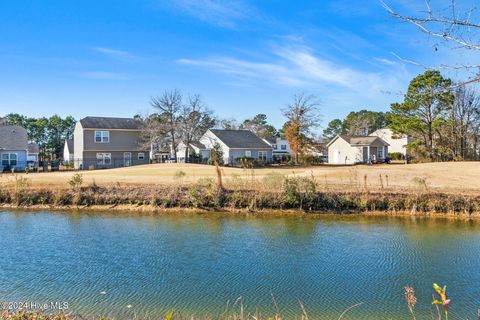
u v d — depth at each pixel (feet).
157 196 77.36
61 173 119.14
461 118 153.17
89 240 51.78
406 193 77.20
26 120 291.58
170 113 177.37
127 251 46.50
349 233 57.67
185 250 47.39
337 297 33.47
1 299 31.99
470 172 108.78
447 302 12.26
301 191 76.28
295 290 34.81
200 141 206.90
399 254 46.37
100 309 30.37
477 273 39.81
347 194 76.38
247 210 74.28
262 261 43.29
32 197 78.38
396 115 163.84
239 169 136.26
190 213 72.69
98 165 164.25
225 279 37.45
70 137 298.15
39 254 44.91
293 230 59.11
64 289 34.40
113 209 75.56
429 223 65.41
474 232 58.65
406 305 31.86
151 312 29.99
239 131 206.39
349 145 205.05
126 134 173.68
